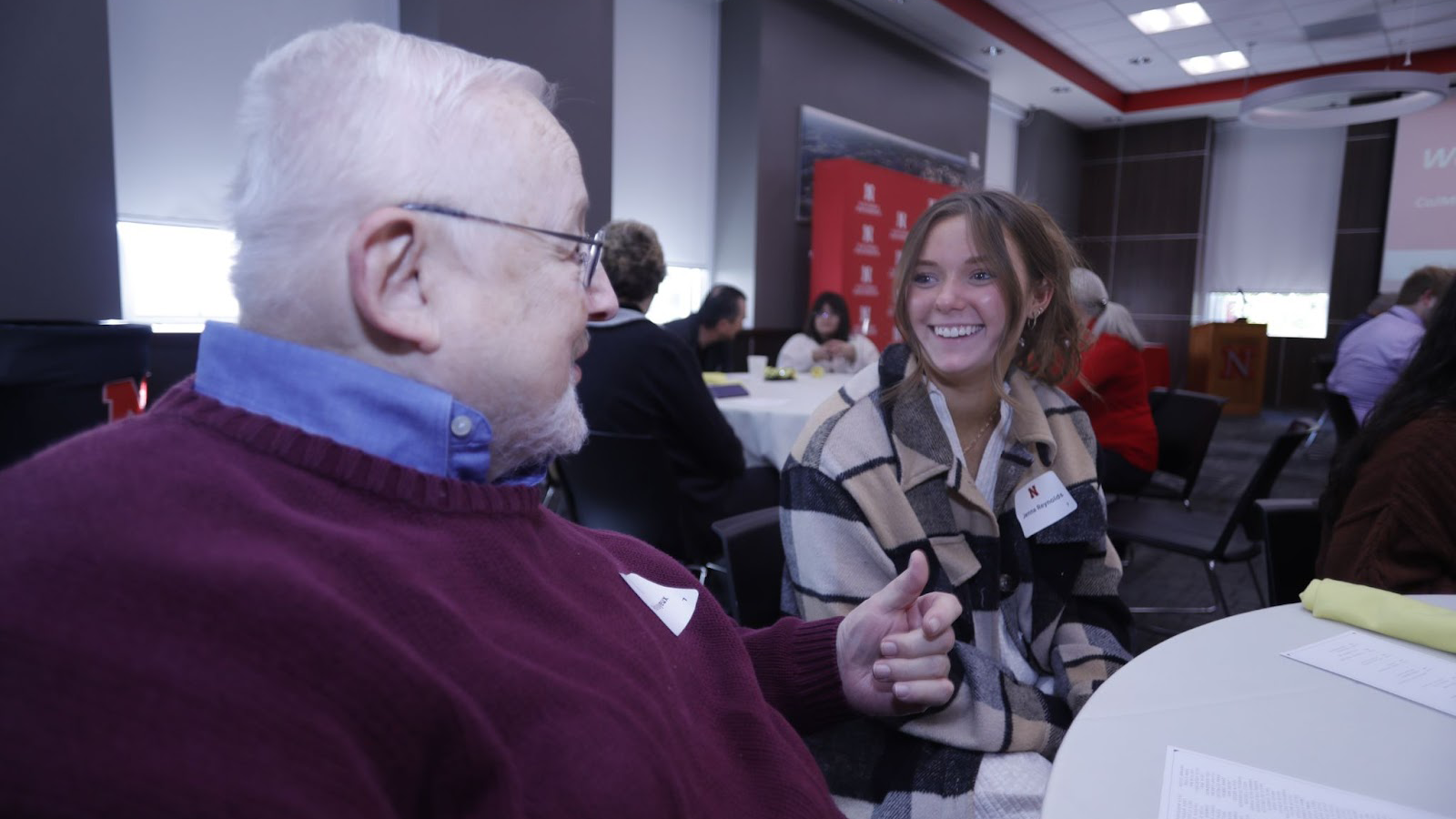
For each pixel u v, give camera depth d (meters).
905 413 1.07
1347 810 0.54
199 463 0.41
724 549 1.25
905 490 1.05
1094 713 0.68
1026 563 1.09
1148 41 7.43
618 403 2.06
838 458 1.05
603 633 0.56
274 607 0.36
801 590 1.05
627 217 5.50
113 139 3.05
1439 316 1.20
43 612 0.32
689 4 5.70
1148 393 3.14
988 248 1.03
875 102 6.75
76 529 0.35
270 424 0.45
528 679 0.46
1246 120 7.01
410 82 0.50
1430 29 6.94
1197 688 0.73
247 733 0.33
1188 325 9.78
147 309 3.35
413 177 0.48
